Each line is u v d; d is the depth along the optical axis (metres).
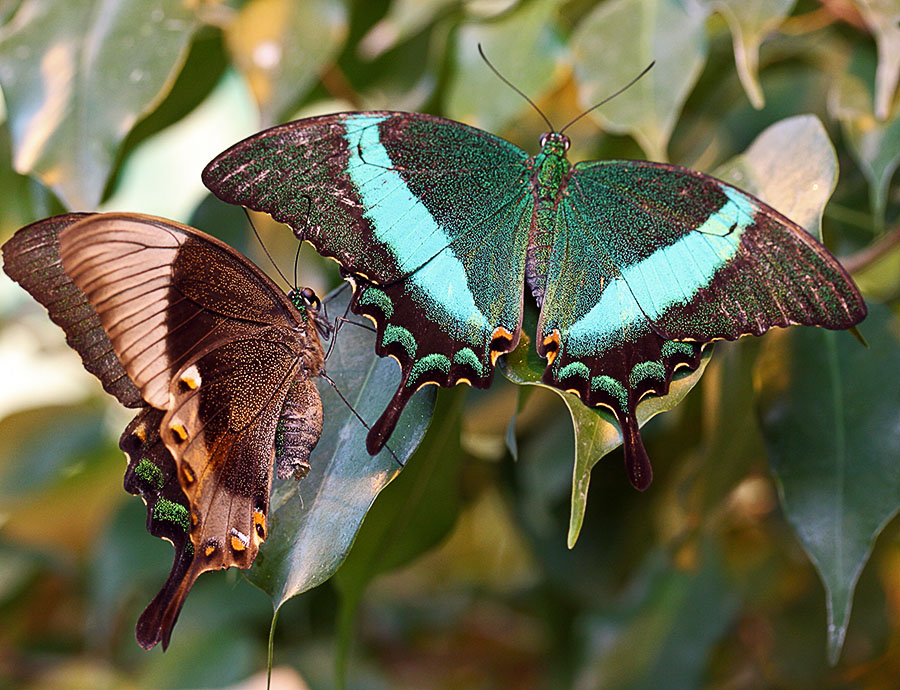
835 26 0.76
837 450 0.72
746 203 0.70
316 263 0.78
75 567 0.83
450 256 0.71
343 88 0.77
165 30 0.73
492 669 0.83
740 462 0.75
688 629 0.78
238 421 0.71
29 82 0.73
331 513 0.70
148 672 0.79
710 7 0.73
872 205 0.76
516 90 0.74
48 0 0.73
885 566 0.80
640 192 0.71
